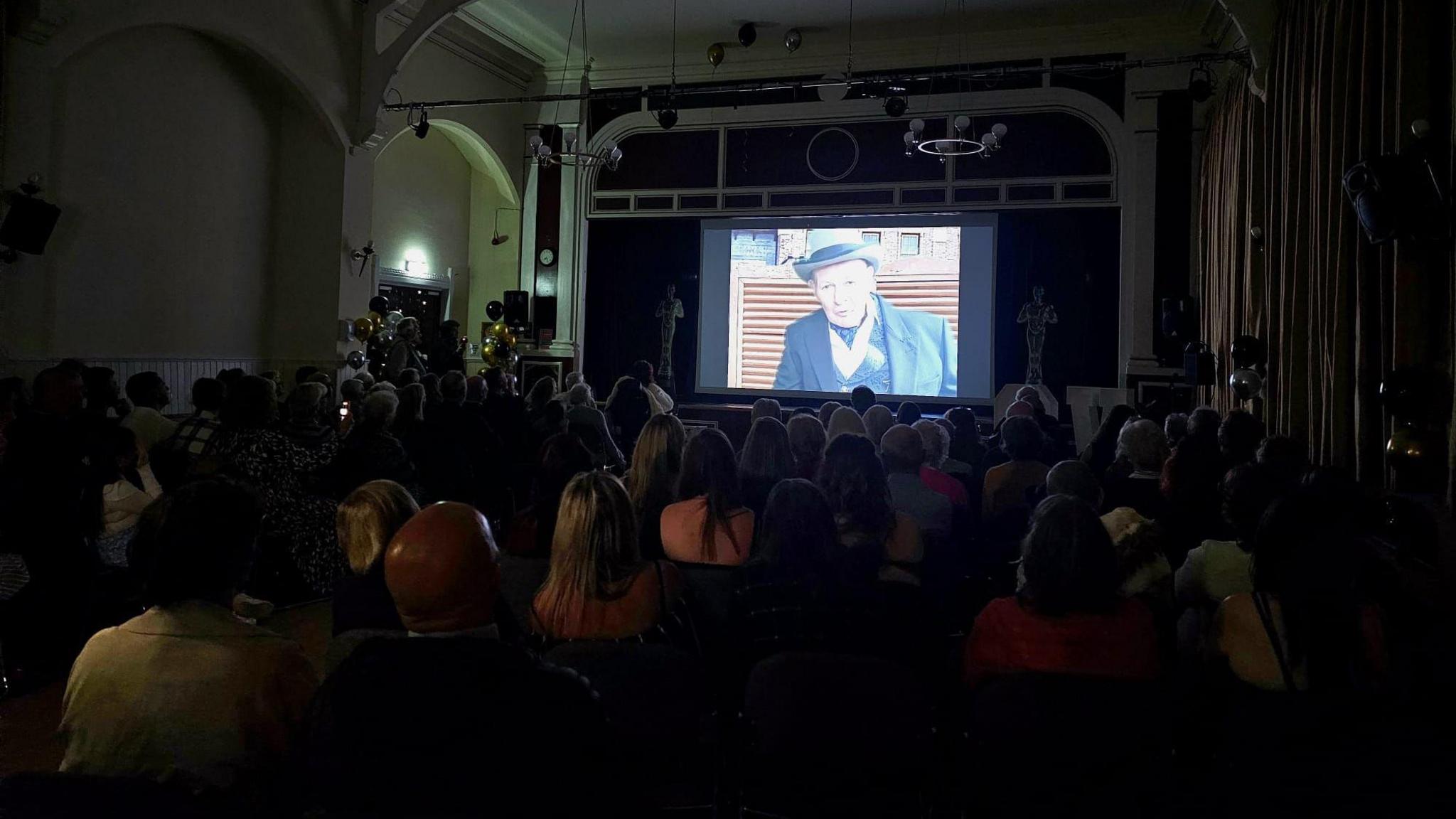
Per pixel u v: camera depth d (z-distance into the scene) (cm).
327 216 919
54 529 378
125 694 169
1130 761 196
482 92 1130
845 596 242
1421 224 390
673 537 295
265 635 179
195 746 169
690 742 229
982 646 220
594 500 237
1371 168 397
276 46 834
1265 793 191
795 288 1134
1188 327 878
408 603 170
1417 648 198
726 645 269
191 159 826
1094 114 1015
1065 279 1069
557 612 238
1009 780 203
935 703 248
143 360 785
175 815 139
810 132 1120
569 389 721
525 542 306
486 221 1254
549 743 136
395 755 134
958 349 1080
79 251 723
